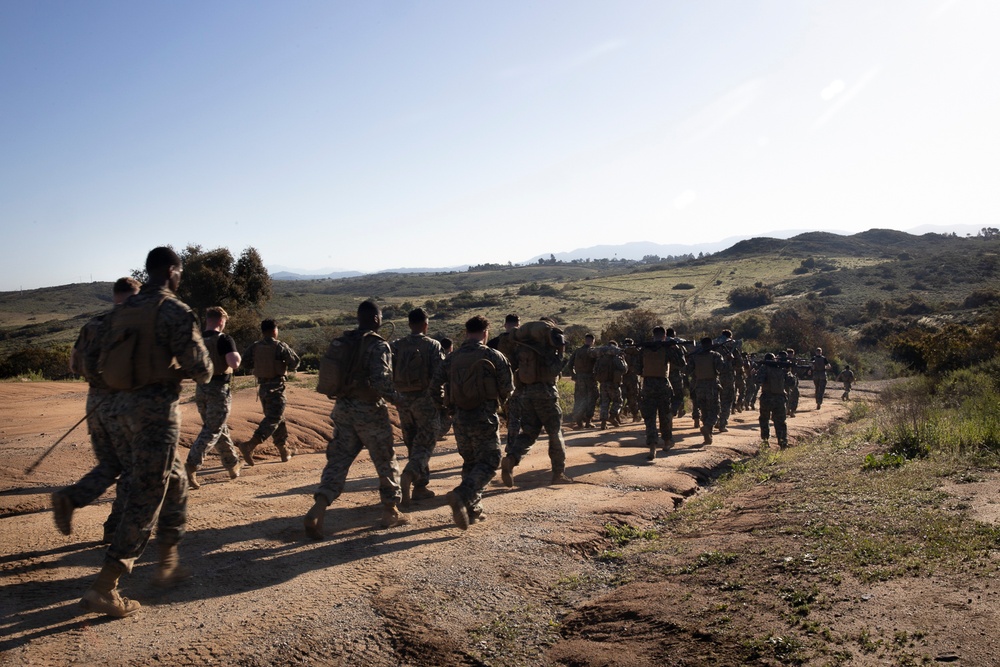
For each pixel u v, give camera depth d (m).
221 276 34.44
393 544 5.61
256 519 6.21
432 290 160.25
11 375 26.23
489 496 7.46
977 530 5.17
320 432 11.87
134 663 3.48
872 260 109.38
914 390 19.67
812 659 3.43
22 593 4.28
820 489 7.32
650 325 42.59
